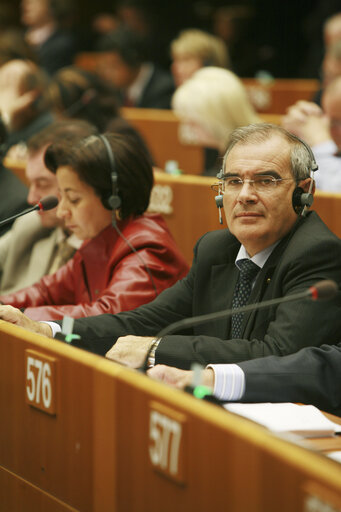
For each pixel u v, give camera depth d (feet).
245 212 20.86
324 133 43.34
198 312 22.76
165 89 69.87
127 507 14.73
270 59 83.87
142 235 25.94
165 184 41.24
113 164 25.45
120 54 69.00
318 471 11.16
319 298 17.16
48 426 16.88
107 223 26.27
